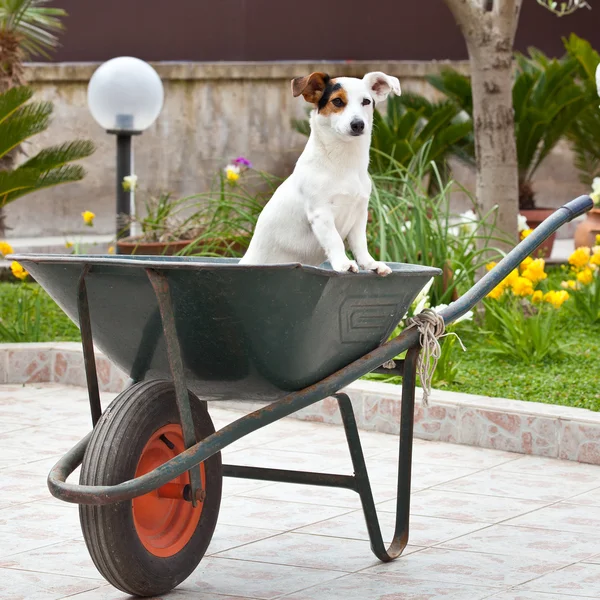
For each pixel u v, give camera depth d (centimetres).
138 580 398
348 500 550
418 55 1898
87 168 1678
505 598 405
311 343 407
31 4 1528
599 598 405
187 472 422
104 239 1664
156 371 434
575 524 504
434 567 445
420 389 723
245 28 1822
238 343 398
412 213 882
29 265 415
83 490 361
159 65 1695
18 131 1020
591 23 1950
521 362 824
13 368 854
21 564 446
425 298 752
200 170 1730
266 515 521
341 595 412
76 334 967
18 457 627
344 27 1864
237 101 1741
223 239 932
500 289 830
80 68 1655
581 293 977
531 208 1482
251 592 417
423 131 1430
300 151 1778
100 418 401
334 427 716
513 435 649
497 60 958
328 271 384
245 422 398
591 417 627
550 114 1427
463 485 575
